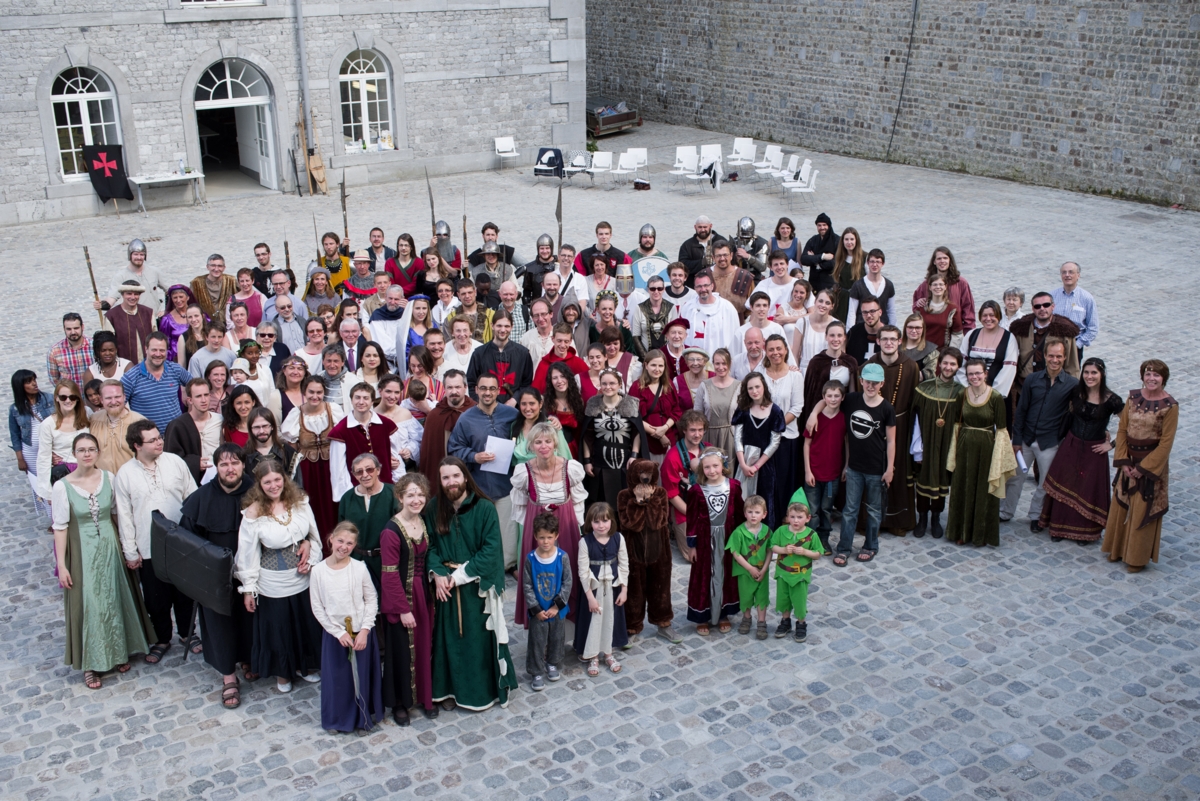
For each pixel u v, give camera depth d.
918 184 23.92
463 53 24.58
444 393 8.39
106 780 6.24
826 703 6.94
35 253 18.72
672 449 8.39
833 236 12.70
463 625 6.73
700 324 10.04
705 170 24.70
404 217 21.22
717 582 7.65
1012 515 9.50
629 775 6.28
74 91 21.03
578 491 7.46
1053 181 23.30
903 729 6.67
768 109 29.44
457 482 6.57
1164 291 16.05
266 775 6.29
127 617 7.27
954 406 8.83
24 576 8.60
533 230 20.11
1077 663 7.33
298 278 17.38
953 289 10.86
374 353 8.79
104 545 7.06
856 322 10.24
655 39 32.31
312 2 22.55
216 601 6.66
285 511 6.78
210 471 7.23
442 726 6.77
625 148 28.67
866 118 26.91
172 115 21.77
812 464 8.69
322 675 6.62
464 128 25.17
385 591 6.52
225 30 21.86
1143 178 21.67
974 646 7.55
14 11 19.78
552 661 7.20
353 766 6.37
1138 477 8.34
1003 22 23.36
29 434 9.24
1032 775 6.24
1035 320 9.72
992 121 24.17
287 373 8.50
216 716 6.85
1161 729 6.64
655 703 6.98
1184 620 7.86
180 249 18.97
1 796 6.11
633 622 7.64
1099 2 21.55
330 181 23.77
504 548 8.27
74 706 6.95
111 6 20.59
